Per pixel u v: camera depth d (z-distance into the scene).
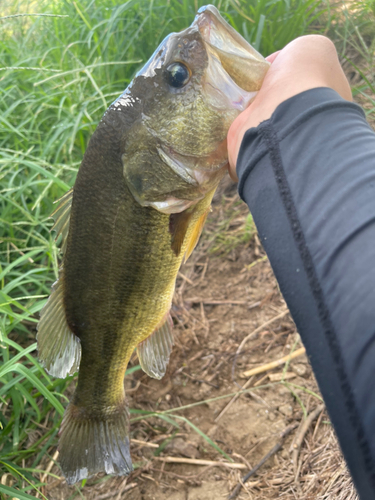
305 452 0.48
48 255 0.62
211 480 0.49
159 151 0.33
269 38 0.73
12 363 0.45
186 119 0.32
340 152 0.20
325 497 0.42
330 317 0.17
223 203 0.80
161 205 0.34
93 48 0.86
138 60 0.80
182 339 0.63
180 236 0.36
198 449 0.52
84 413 0.42
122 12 0.80
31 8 1.00
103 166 0.34
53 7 0.92
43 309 0.38
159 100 0.32
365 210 0.18
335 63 0.25
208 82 0.31
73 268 0.37
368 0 0.76
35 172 0.71
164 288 0.38
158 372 0.42
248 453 0.50
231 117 0.31
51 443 0.53
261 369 0.57
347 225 0.18
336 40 0.79
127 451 0.42
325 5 0.81
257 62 0.29
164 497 0.48
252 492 0.46
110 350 0.40
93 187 0.35
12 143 0.78
